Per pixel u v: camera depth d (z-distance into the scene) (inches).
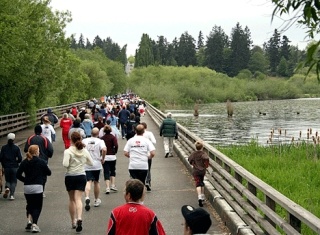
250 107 3855.8
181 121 2449.6
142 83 5890.8
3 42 1031.0
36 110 1547.7
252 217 365.7
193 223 169.5
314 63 158.7
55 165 810.2
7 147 541.0
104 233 408.2
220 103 5137.8
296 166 714.2
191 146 742.5
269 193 307.9
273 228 302.5
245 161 756.6
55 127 1513.3
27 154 410.0
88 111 1143.6
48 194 577.9
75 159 419.2
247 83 5762.8
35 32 1347.2
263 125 2150.6
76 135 422.9
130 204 229.3
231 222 390.6
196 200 535.8
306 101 4904.0
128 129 919.0
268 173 639.1
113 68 5605.3
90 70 3767.2
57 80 1729.8
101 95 3907.5
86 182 453.1
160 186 618.2
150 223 226.8
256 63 7416.3
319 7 160.1
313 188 557.6
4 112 1434.5
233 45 7554.1
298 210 250.2
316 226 216.2
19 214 476.7
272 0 171.2
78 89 2945.4
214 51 7677.2
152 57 7519.7
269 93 5679.1
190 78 5900.6
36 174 410.3
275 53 7514.8
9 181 541.3
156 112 1809.8
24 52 1266.0
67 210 495.2
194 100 5152.6
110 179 601.9
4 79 1359.5
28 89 1497.3
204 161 502.9
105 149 498.0
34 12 1411.2
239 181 431.8
